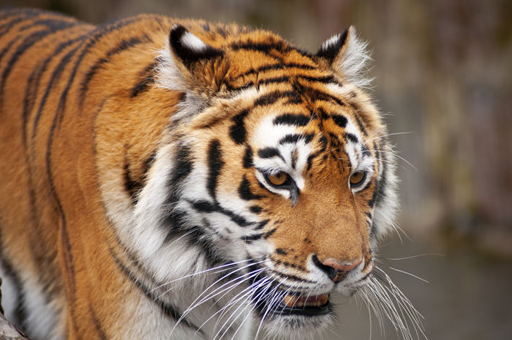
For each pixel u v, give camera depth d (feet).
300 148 18.54
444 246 67.15
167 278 20.20
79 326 20.72
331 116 19.36
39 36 24.43
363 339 48.26
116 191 19.77
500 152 72.79
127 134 19.88
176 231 19.89
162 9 68.23
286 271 18.74
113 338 20.18
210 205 19.31
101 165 19.92
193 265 20.38
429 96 73.41
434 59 74.02
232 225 19.21
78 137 20.58
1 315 18.80
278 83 19.74
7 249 23.11
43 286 22.63
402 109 73.20
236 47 21.02
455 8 74.28
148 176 19.43
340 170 18.81
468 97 74.18
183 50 19.56
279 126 18.83
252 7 72.59
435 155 72.49
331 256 18.30
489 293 56.24
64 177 20.76
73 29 24.66
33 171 22.12
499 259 64.03
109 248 19.89
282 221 18.78
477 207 71.82
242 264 19.83
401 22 73.72
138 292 20.13
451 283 58.44
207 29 22.09
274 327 20.30
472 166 72.64
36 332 23.08
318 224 18.52
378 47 73.77
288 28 73.97
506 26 75.36
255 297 20.26
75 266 20.74
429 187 72.23
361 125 20.29
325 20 74.59
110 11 66.08
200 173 19.19
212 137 19.24
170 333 20.88
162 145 19.45
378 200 21.97
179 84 19.56
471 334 49.14
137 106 20.08
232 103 19.34
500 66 74.95
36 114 22.33
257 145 18.84
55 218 21.75
